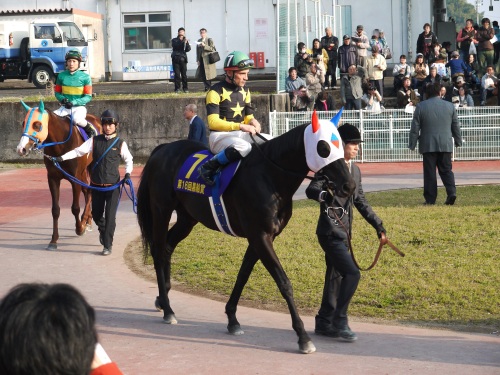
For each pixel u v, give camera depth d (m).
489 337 6.49
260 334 6.71
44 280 8.83
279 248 9.68
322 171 5.84
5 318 1.84
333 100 20.84
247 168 6.29
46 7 32.94
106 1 32.88
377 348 6.22
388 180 16.41
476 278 8.15
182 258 9.59
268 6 31.89
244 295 8.05
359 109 21.09
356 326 6.88
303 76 21.25
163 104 20.42
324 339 6.52
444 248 9.41
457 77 21.12
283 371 5.70
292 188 6.20
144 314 7.48
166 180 7.14
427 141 12.31
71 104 11.49
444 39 27.61
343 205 6.21
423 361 5.84
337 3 30.38
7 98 21.94
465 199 13.21
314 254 9.36
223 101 6.92
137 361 6.03
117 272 9.29
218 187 6.48
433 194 12.56
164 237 7.27
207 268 9.09
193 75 32.56
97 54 32.53
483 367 5.68
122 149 10.16
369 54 24.58
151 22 32.88
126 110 20.53
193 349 6.32
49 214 13.40
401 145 19.72
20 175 18.77
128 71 33.09
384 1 30.31
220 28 32.31
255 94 21.14
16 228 12.16
